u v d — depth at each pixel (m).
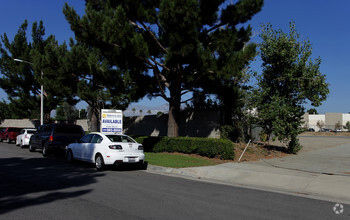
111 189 8.21
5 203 6.55
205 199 7.32
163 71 17.92
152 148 17.31
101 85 22.08
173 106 17.23
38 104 33.97
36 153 18.77
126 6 14.05
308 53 16.58
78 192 7.75
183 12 12.27
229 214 6.03
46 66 22.50
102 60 20.55
